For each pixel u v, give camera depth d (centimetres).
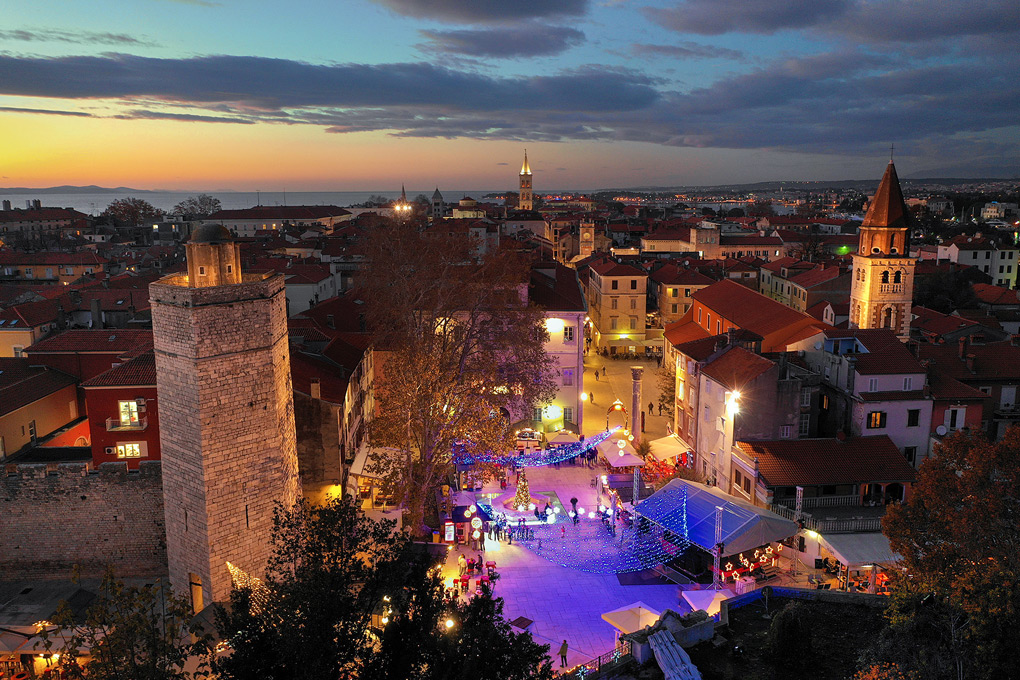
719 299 8625
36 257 12669
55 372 5916
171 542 3934
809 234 19350
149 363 5019
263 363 3847
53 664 3453
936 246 16712
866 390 5191
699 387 5853
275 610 2352
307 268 10900
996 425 5831
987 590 2462
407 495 4994
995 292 11138
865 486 4772
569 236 18525
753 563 4266
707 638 2938
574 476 6028
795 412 5188
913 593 2689
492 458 5481
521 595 4172
